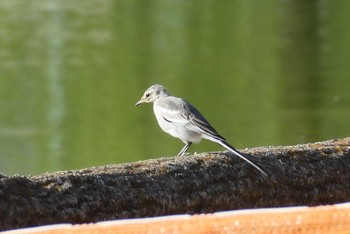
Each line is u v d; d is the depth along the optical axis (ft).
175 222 26.32
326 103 104.22
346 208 26.89
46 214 26.05
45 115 101.86
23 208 25.77
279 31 141.08
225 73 120.47
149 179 27.58
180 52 130.82
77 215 26.32
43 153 87.81
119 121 99.60
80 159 87.04
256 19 147.84
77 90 112.47
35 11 155.33
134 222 26.40
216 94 111.04
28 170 82.74
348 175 30.17
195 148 87.51
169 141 91.81
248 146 90.02
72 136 93.61
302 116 98.99
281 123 96.99
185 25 145.18
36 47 133.69
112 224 26.30
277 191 29.01
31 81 116.57
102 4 159.12
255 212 26.96
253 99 108.17
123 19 148.77
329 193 29.73
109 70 121.60
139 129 95.91
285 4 155.84
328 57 126.00
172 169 28.04
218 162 28.76
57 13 153.58
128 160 87.40
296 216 26.48
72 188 26.55
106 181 27.09
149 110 103.60
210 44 135.23
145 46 134.00
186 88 114.21
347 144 31.17
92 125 97.60
